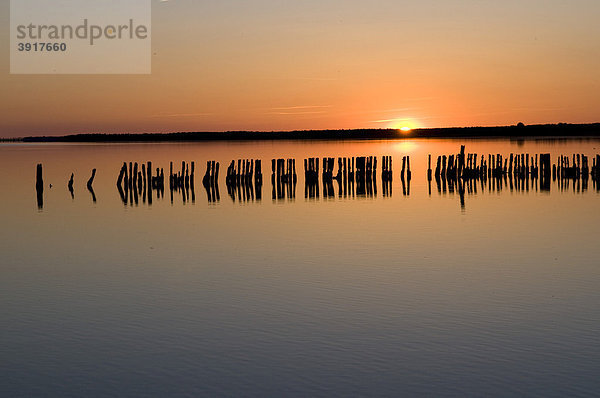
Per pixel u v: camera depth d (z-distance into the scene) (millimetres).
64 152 111875
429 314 16625
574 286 19172
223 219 32500
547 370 13227
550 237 26875
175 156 90750
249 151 108250
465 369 13336
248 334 15367
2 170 66312
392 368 13430
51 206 38125
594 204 37000
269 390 12594
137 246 25844
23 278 20875
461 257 23094
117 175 59375
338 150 111500
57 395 12547
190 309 17312
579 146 110812
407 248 24719
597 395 12234
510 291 18672
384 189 45969
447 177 53719
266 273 21047
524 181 50906
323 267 21750
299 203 38406
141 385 12875
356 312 16844
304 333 15383
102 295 18766
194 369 13531
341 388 12633
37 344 14953
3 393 12648
